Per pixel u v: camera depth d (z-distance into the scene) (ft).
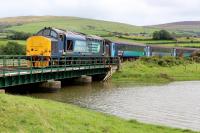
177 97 182.50
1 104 82.33
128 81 255.91
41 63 192.85
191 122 126.41
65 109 104.47
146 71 292.20
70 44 227.81
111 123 98.48
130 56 359.05
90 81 235.61
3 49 294.87
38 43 204.85
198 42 655.76
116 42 326.65
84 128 84.23
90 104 154.81
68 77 206.69
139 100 170.50
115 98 174.29
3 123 74.08
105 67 256.93
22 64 211.61
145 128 102.53
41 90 185.68
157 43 605.73
